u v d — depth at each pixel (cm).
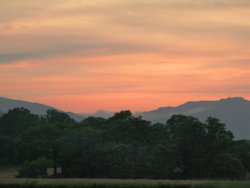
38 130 14425
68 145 12194
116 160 11856
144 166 11869
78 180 8744
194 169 13225
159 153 12131
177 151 12606
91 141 12369
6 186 8281
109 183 8112
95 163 11894
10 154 16125
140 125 13175
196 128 13438
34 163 12238
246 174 13562
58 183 8169
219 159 13225
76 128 14562
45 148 13750
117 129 13088
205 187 7750
